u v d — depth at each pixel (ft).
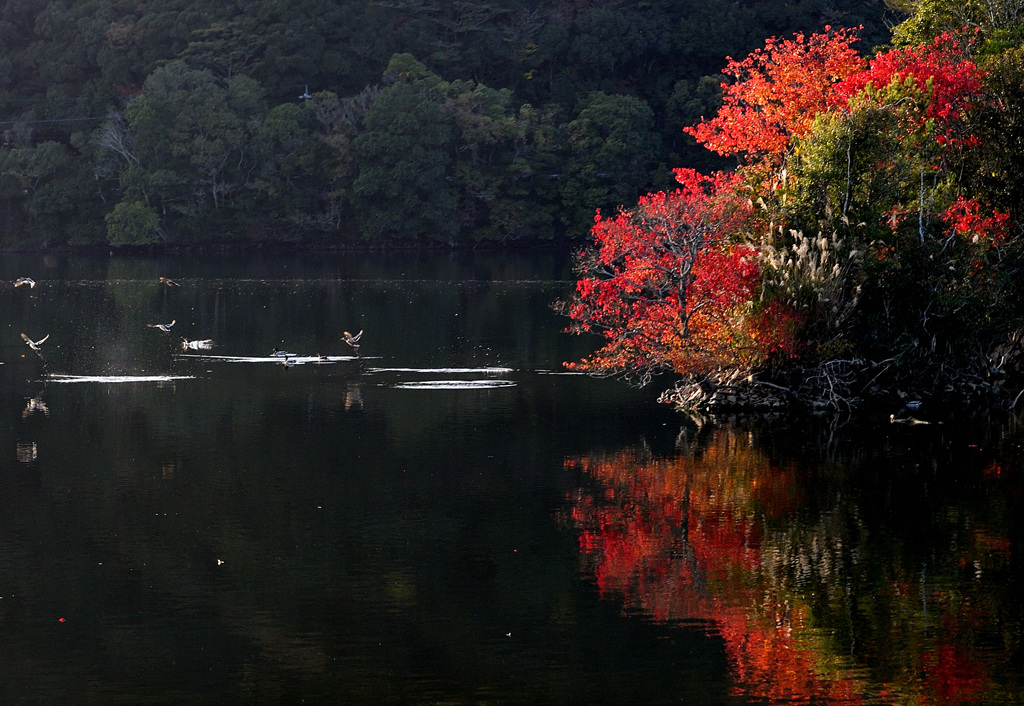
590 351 231.71
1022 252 176.35
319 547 113.19
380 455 146.30
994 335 178.19
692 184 174.91
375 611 98.17
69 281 401.29
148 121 548.31
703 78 549.54
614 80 584.40
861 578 103.76
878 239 171.32
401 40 593.83
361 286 378.94
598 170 547.08
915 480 134.21
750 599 99.50
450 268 451.53
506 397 183.32
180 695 84.17
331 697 83.61
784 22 566.77
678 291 171.73
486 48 597.93
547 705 82.12
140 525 119.65
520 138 550.77
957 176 182.09
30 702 83.15
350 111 552.00
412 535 116.16
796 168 177.27
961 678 85.10
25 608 99.09
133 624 96.12
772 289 167.73
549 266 458.91
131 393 185.88
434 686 84.89
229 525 119.44
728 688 84.17
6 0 636.07
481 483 133.90
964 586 101.76
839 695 82.84
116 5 622.54
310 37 573.74
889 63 182.19
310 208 560.20
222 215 569.23
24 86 628.28
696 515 121.80
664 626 94.43
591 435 156.87
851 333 173.78
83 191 574.97
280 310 305.53
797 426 162.20
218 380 197.67
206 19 589.73
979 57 194.59
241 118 559.38
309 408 173.68
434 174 538.47
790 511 122.83
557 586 102.68
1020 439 153.28
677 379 200.85
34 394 185.16
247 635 93.61
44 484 133.90
